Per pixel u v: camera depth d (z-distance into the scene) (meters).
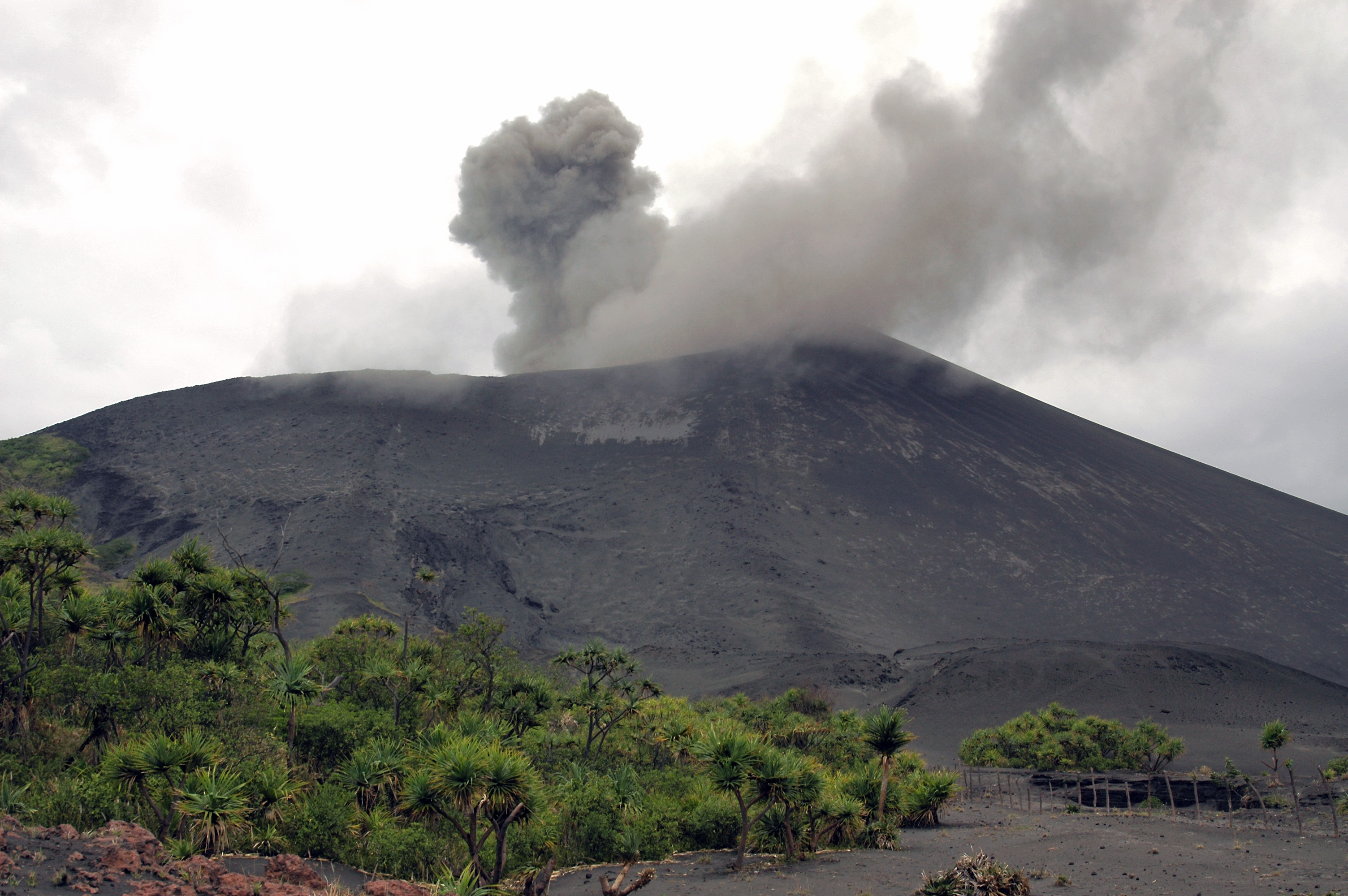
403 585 117.62
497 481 169.00
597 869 22.36
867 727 29.91
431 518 142.12
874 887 19.56
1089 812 37.75
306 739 24.70
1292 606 143.88
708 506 158.62
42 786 18.72
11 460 158.62
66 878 10.77
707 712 53.78
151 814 17.80
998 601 137.75
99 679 22.03
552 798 21.91
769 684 90.75
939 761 65.25
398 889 13.45
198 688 23.45
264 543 124.75
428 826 20.70
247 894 11.70
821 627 116.38
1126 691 81.00
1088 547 157.88
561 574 140.50
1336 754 56.47
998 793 46.22
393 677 29.61
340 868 18.73
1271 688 82.44
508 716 30.84
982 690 85.31
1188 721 74.12
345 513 135.12
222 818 16.97
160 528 134.62
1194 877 19.05
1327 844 24.05
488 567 134.88
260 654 31.41
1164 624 133.75
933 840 27.77
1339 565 164.12
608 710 34.06
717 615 124.50
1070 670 87.06
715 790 23.17
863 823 26.77
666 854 24.62
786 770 23.02
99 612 25.77
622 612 129.50
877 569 142.75
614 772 27.84
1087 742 55.44
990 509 167.50
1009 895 16.78
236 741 21.92
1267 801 39.47
